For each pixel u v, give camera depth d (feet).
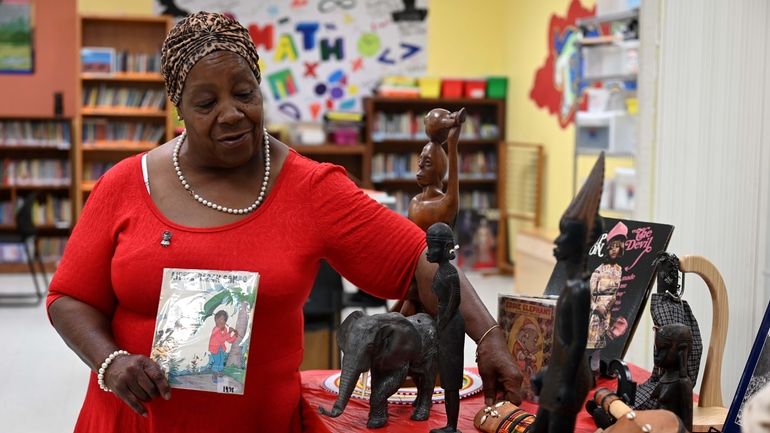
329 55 36.14
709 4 9.85
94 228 6.31
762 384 6.17
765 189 9.55
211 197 6.15
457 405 6.05
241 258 6.01
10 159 33.60
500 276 33.30
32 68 34.32
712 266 6.90
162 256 6.03
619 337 7.43
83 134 33.63
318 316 15.93
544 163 32.35
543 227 31.89
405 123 35.01
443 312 5.91
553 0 31.30
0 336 23.16
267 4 35.50
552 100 31.50
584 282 4.36
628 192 23.44
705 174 9.95
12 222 33.24
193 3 34.83
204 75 5.75
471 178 35.45
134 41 34.14
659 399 5.78
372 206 6.32
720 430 6.62
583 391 4.45
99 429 6.29
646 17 10.57
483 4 36.60
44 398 18.10
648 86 10.59
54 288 6.35
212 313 5.78
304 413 6.42
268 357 6.12
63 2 34.24
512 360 6.15
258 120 5.94
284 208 6.17
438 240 5.81
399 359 6.17
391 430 6.24
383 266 6.29
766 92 9.53
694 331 6.50
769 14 9.48
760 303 9.50
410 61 36.63
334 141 35.04
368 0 36.14
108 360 5.88
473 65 36.86
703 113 9.96
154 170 6.31
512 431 5.90
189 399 6.03
